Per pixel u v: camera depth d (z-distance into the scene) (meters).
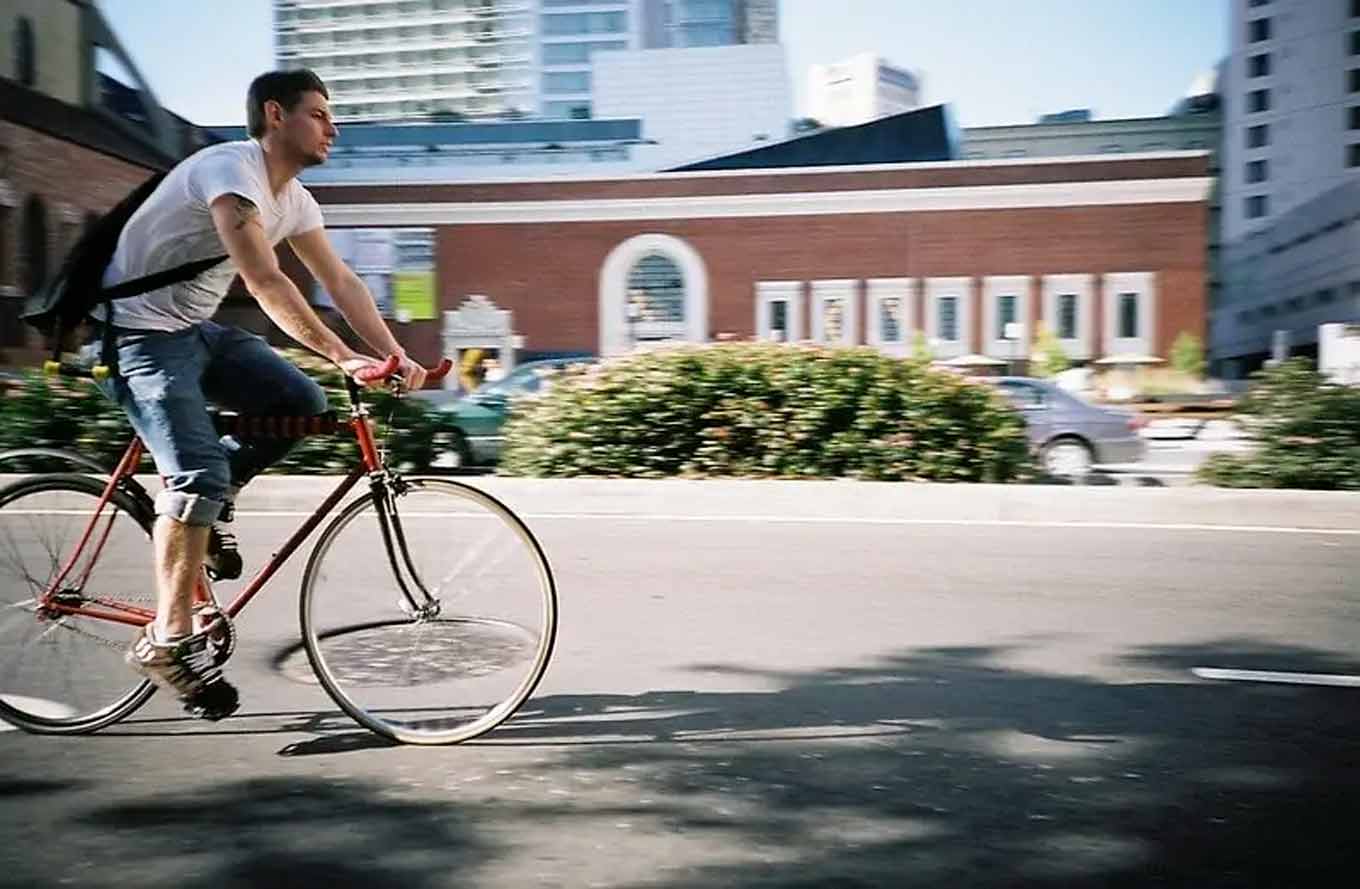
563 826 3.61
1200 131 102.75
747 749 4.28
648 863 3.36
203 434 4.00
